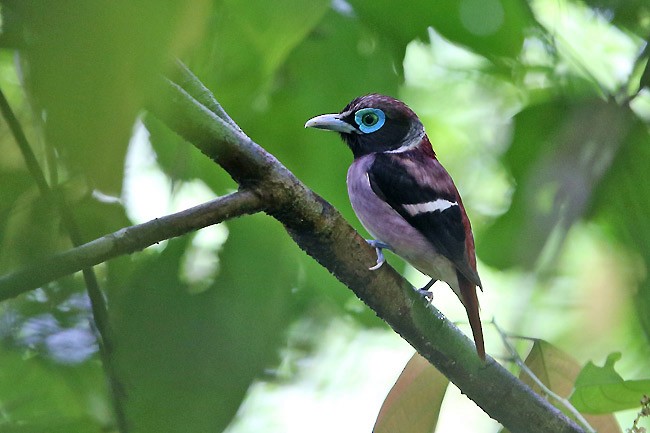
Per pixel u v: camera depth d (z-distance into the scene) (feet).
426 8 22.38
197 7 5.87
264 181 16.79
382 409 20.68
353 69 25.21
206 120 15.93
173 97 15.17
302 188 17.31
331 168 27.55
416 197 27.43
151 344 16.72
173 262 18.93
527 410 20.47
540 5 29.91
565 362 21.70
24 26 5.75
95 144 5.69
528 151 26.81
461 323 20.39
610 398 18.81
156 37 5.60
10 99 22.86
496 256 28.19
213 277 19.43
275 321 18.24
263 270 19.90
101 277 22.09
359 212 27.91
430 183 27.81
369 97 28.89
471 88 37.63
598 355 27.48
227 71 17.35
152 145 23.73
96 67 5.50
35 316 21.72
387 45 24.44
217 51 16.69
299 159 27.25
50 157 12.85
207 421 16.11
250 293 18.84
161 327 17.03
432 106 37.99
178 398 16.29
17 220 16.22
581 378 18.76
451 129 38.14
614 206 17.46
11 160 15.65
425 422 20.72
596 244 26.05
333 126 26.81
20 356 21.74
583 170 17.19
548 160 17.48
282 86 25.70
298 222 17.65
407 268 29.96
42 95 5.55
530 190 17.37
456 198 28.14
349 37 24.71
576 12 29.78
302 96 25.81
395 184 27.45
